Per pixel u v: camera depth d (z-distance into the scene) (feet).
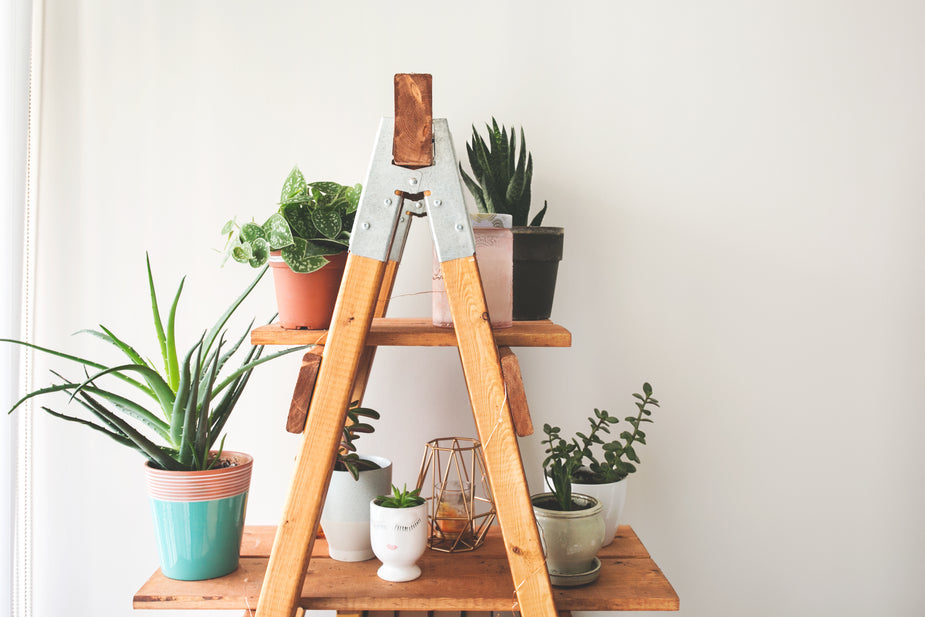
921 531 4.66
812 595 4.67
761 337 4.64
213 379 3.46
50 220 4.54
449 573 3.45
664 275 4.62
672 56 4.58
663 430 4.65
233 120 4.54
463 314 2.97
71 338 4.56
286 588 2.97
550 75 4.56
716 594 4.67
